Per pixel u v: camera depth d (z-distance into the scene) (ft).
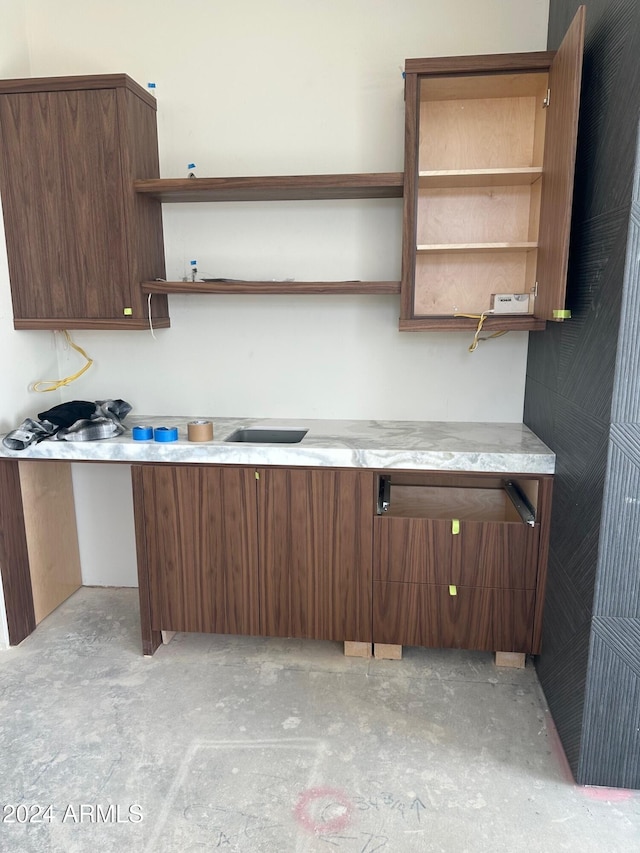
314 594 7.97
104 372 9.76
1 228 8.32
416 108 7.25
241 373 9.47
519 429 8.68
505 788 6.01
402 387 9.20
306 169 8.76
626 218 5.07
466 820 5.63
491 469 7.30
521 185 8.23
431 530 7.54
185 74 8.72
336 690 7.55
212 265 9.15
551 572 7.22
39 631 9.08
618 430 5.27
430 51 8.29
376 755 6.45
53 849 5.38
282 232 8.95
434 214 8.48
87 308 8.38
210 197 8.57
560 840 5.42
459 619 7.77
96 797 5.93
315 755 6.46
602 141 5.80
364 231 8.79
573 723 6.14
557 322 7.20
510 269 8.46
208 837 5.47
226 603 8.17
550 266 6.72
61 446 8.00
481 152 8.22
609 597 5.56
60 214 8.16
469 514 8.57
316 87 8.53
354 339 9.12
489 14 8.09
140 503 8.04
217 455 7.75
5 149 8.09
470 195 8.37
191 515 7.97
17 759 6.43
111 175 7.94
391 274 8.87
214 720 7.02
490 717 7.05
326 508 7.67
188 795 5.94
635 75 4.99
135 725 6.95
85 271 8.27
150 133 8.59
